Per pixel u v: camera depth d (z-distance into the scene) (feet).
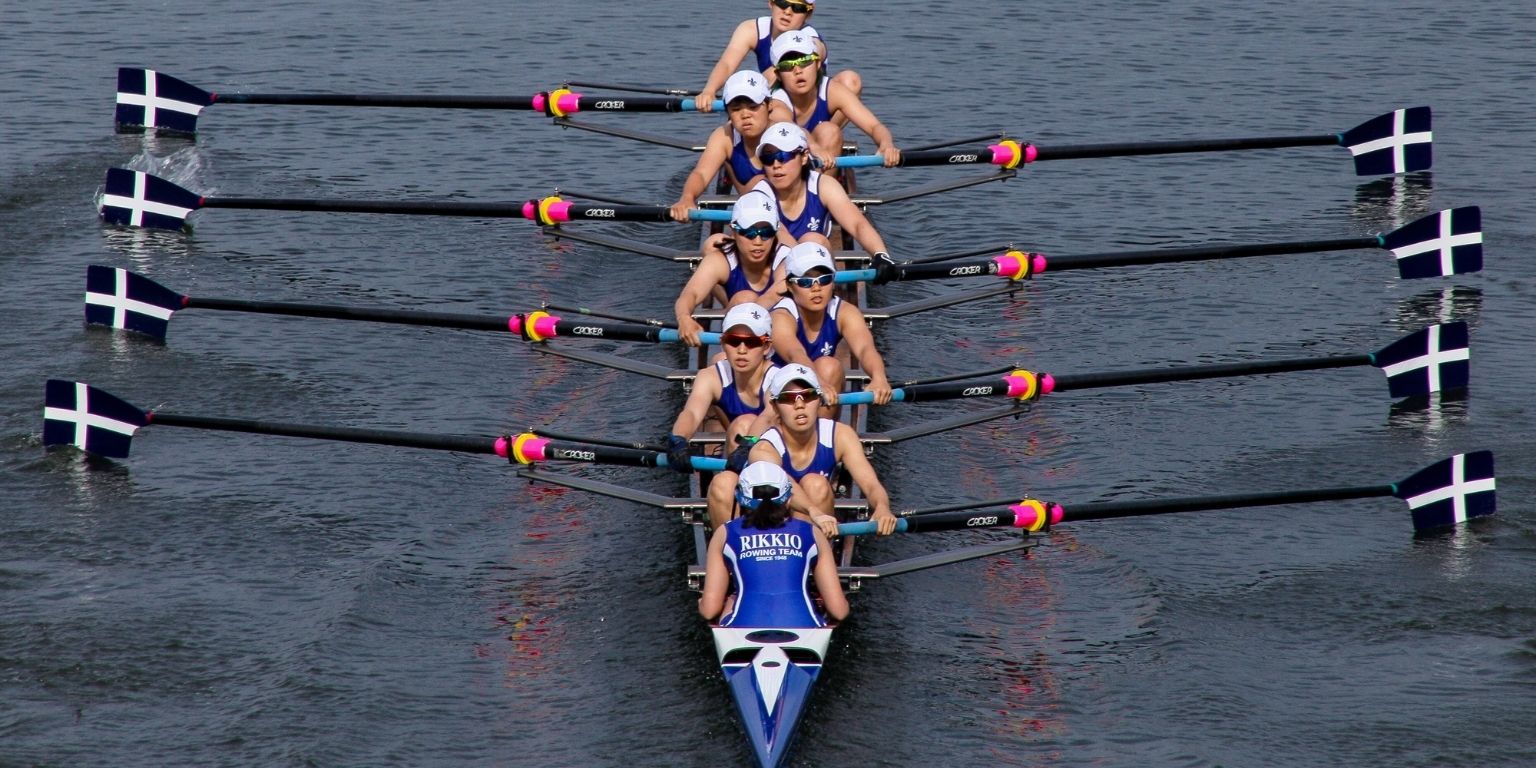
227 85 378.94
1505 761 156.15
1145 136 350.64
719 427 210.59
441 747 158.81
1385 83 386.52
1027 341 264.31
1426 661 174.29
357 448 227.20
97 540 199.11
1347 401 242.37
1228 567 196.24
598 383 249.34
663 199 319.27
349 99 326.65
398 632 179.93
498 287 282.97
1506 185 326.85
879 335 266.57
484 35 420.77
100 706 164.45
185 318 269.03
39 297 273.33
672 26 430.20
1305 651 176.96
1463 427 232.32
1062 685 170.40
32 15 433.07
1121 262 251.19
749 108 245.65
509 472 221.46
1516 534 201.98
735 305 192.95
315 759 155.53
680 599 187.11
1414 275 275.80
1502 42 419.54
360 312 239.50
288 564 194.90
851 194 289.53
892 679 171.42
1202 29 433.07
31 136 345.10
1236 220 312.71
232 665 172.65
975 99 373.61
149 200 300.81
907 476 220.43
